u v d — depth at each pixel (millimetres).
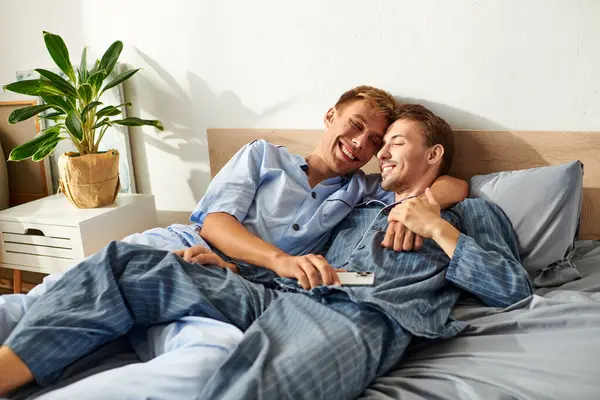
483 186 1592
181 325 1148
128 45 2227
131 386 926
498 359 1078
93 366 1120
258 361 968
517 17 1665
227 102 2133
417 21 1778
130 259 1209
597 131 1657
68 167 2035
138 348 1172
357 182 1742
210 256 1396
